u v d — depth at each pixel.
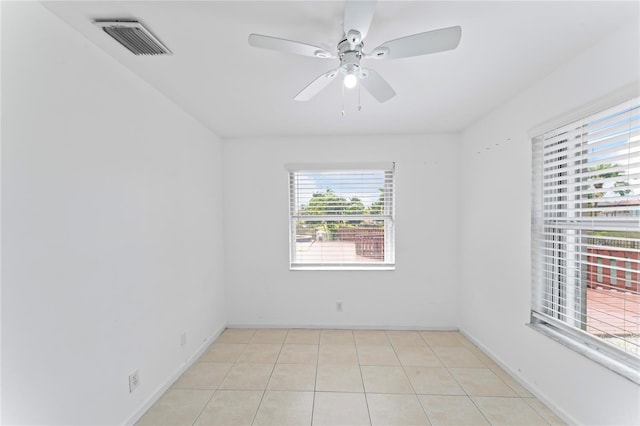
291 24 1.39
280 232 3.38
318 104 2.39
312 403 2.04
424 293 3.32
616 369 1.48
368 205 3.41
